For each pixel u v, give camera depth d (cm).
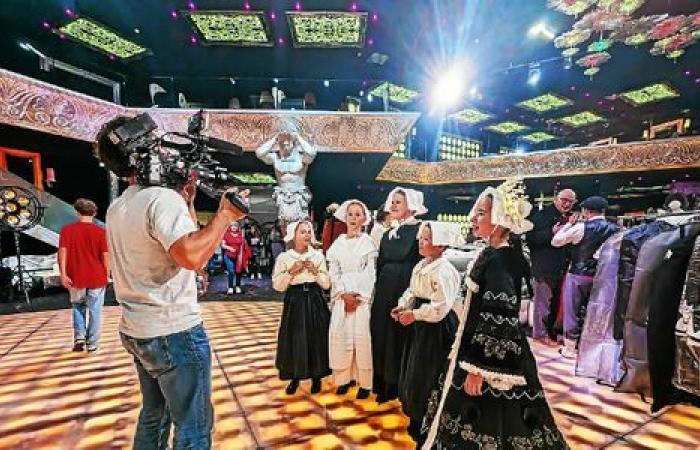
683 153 1251
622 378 300
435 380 217
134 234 124
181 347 129
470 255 441
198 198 1254
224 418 258
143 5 1009
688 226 274
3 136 930
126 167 134
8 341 450
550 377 340
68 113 882
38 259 855
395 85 1379
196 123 150
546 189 1708
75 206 395
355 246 299
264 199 1498
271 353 404
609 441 231
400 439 231
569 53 1048
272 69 1363
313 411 269
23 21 981
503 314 159
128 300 128
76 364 369
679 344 267
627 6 827
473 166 1653
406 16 1141
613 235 343
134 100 1318
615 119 1705
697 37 960
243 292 831
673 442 229
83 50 1145
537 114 1755
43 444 228
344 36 1059
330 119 982
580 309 393
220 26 1020
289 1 979
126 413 268
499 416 159
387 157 1077
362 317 287
